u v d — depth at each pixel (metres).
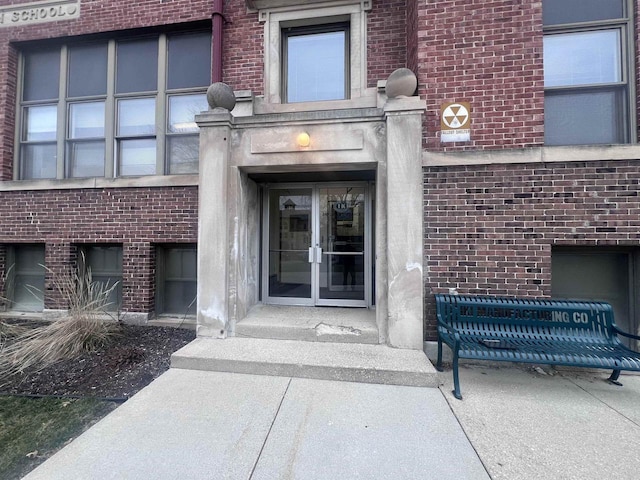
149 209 5.75
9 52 6.39
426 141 4.48
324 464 2.26
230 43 5.71
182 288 5.99
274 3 5.56
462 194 4.33
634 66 4.36
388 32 5.36
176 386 3.34
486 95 4.38
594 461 2.32
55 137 6.54
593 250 4.32
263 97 5.56
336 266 5.81
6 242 6.17
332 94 5.68
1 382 3.66
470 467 2.25
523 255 4.20
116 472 2.18
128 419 2.77
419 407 3.01
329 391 3.27
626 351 3.39
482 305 3.96
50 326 4.55
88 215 5.91
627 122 4.41
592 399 3.24
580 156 4.09
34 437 2.68
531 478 2.15
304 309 5.47
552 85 4.60
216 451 2.38
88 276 5.76
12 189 6.09
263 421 2.75
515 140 4.30
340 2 5.44
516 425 2.75
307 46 5.78
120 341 4.77
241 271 4.74
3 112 6.31
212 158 4.49
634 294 4.23
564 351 3.32
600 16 4.50
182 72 6.12
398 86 4.16
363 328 4.36
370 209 5.68
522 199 4.23
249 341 4.29
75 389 3.48
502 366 4.08
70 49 6.46
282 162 4.45
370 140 4.32
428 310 4.35
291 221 5.94
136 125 6.26
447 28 4.48
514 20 4.34
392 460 2.31
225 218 4.46
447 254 4.34
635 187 4.01
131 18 6.01
